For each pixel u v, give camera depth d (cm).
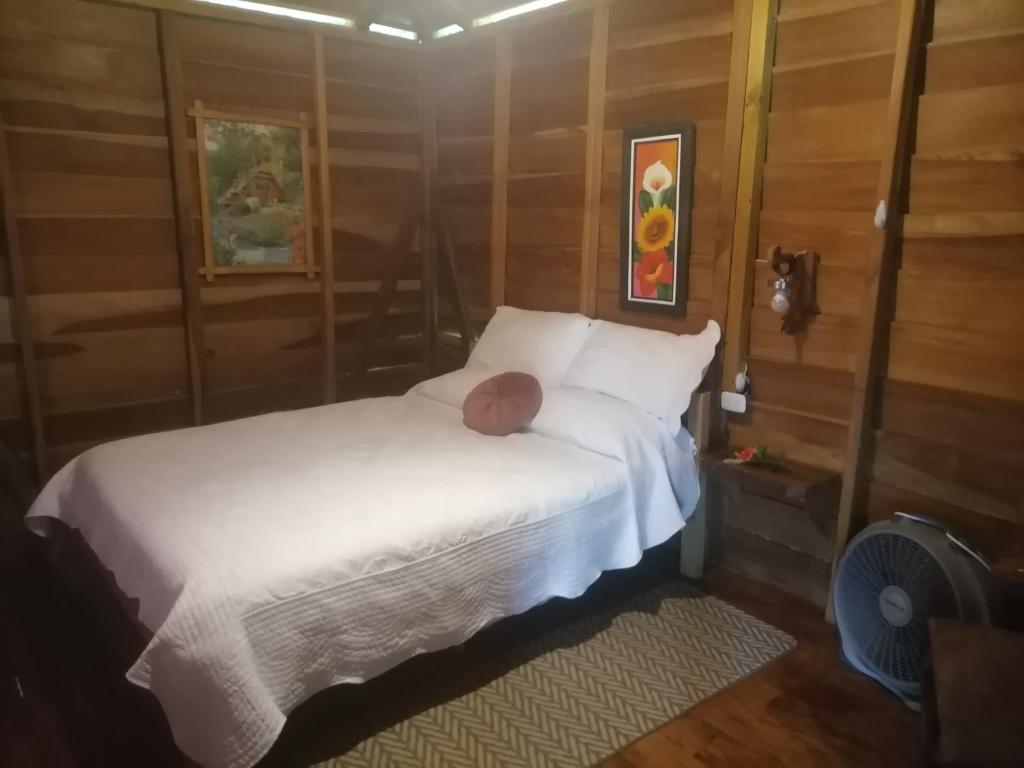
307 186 378
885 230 233
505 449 265
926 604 212
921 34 224
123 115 324
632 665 240
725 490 300
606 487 248
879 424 249
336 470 239
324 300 391
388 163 407
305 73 371
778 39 262
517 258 376
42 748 199
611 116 321
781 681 233
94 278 327
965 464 230
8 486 298
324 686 188
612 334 309
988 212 216
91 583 253
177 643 165
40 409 317
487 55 374
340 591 186
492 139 379
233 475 233
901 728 212
